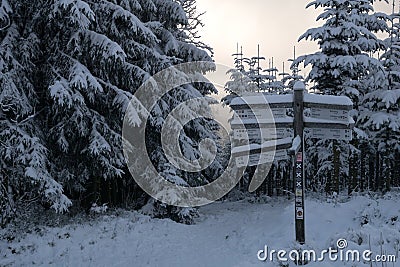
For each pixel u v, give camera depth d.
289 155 8.84
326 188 21.77
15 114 12.27
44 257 10.38
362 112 20.98
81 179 14.48
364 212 12.56
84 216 14.22
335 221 12.03
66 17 12.31
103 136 14.06
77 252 10.83
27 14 13.52
